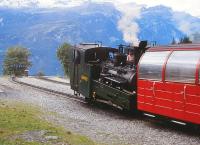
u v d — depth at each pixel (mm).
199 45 15664
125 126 17516
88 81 25016
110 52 25906
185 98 15859
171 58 16906
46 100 26328
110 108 23891
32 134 13656
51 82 42312
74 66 27750
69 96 28766
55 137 13305
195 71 15336
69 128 16172
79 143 12984
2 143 12141
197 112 15266
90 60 25609
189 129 16906
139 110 19719
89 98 25203
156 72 17703
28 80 44812
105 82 23578
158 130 16641
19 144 12180
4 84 36969
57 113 20766
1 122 15562
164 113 17188
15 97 27250
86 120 18953
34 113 19531
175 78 16469
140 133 15867
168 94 16891
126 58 22594
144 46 21062
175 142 14188
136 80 20453
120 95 21344
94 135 15023
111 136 14984
